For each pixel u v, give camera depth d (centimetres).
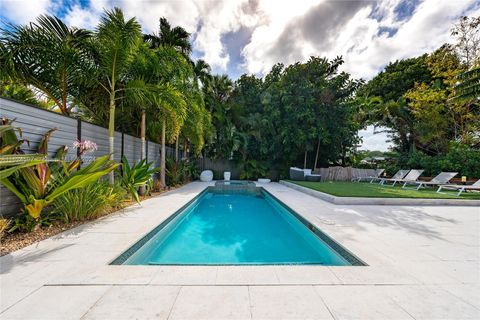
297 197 703
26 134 353
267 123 1288
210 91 1305
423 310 160
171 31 912
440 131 1138
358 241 303
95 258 236
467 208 533
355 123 1331
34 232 309
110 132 526
